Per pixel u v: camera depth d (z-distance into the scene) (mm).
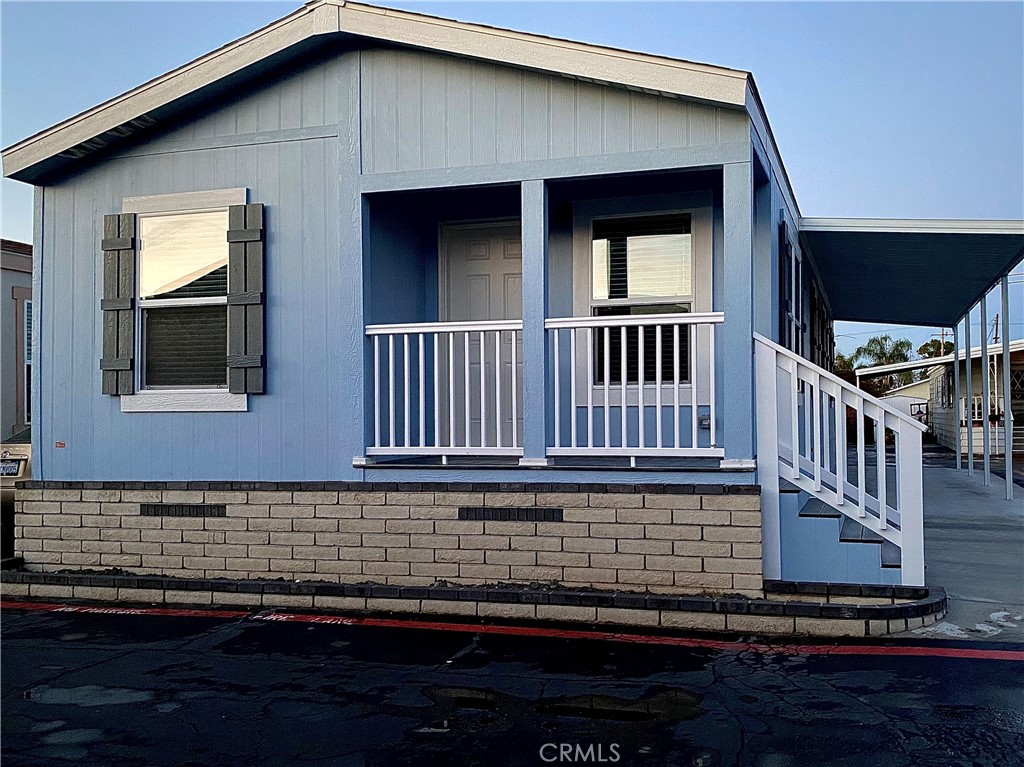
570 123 6930
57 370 8109
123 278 7906
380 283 7770
